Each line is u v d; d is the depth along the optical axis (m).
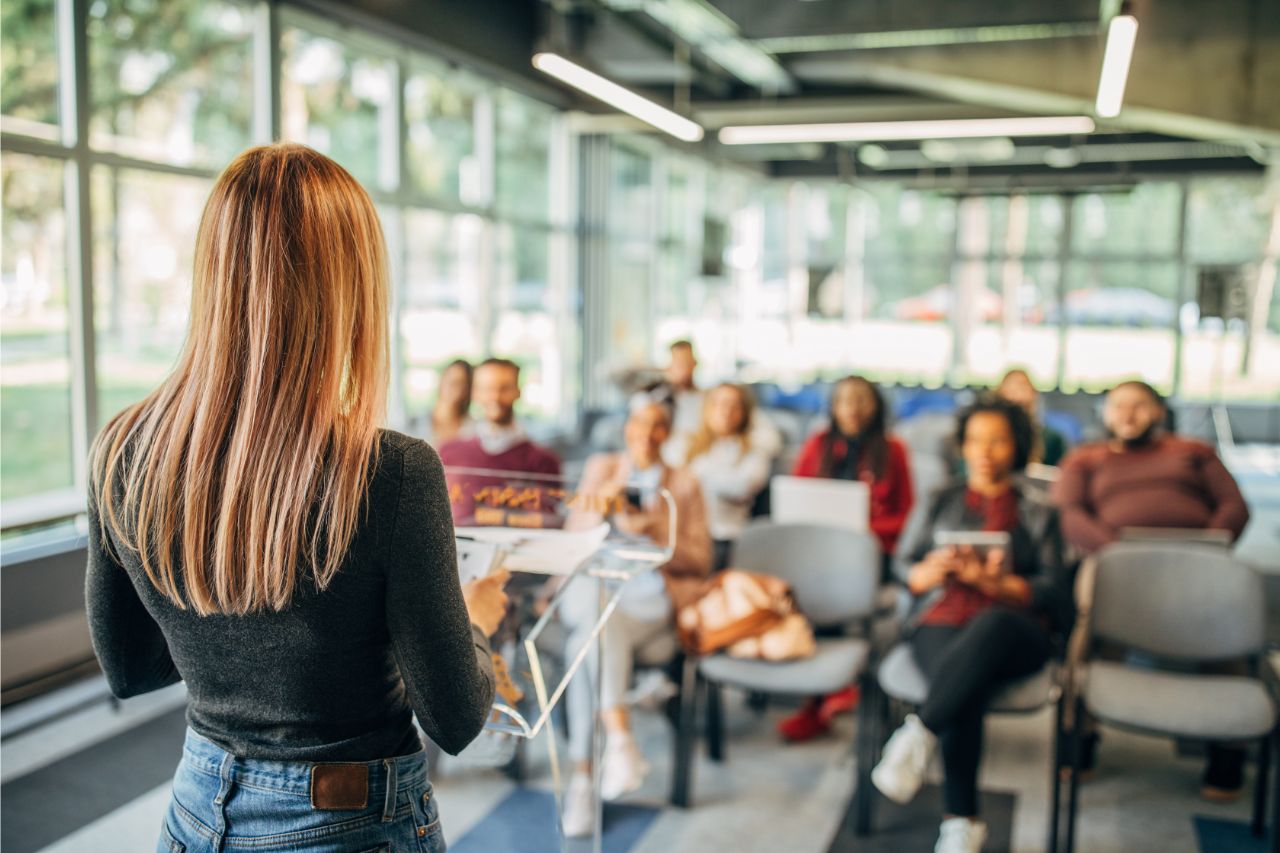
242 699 1.09
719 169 12.95
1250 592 3.17
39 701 4.14
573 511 1.76
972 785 2.91
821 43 7.04
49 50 4.59
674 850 3.04
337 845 1.10
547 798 3.31
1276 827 2.89
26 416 4.61
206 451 1.03
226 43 5.51
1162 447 4.16
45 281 4.64
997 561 3.12
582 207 9.50
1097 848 3.07
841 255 15.09
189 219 5.32
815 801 3.39
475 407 6.30
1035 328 14.38
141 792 3.35
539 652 1.59
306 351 1.03
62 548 4.41
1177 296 13.73
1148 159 12.62
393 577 1.05
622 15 7.91
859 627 4.57
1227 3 7.14
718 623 3.25
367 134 6.92
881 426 4.44
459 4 6.86
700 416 5.56
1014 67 7.80
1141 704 2.91
